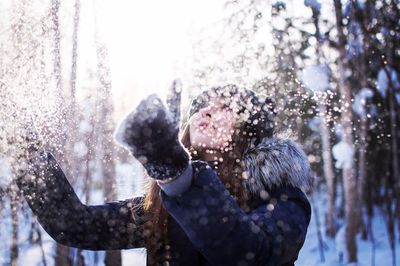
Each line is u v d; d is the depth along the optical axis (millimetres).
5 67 954
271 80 2109
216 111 1013
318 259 3500
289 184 974
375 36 2840
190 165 755
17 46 973
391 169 3793
